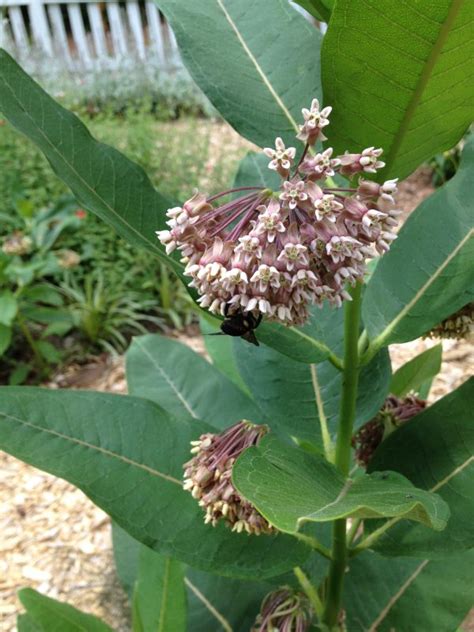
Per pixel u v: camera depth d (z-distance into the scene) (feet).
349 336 0.88
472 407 0.93
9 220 3.84
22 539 2.69
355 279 0.71
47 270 3.60
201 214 0.73
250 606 1.24
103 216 0.80
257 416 1.30
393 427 1.10
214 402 1.33
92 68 6.83
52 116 0.82
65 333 3.84
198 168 4.49
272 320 0.74
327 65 0.70
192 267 0.73
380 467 0.96
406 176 0.82
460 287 0.86
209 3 0.96
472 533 0.90
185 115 6.57
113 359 3.70
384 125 0.75
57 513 2.82
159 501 0.94
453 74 0.68
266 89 0.93
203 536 0.93
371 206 0.70
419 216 0.91
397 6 0.63
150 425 0.97
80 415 0.95
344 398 0.93
